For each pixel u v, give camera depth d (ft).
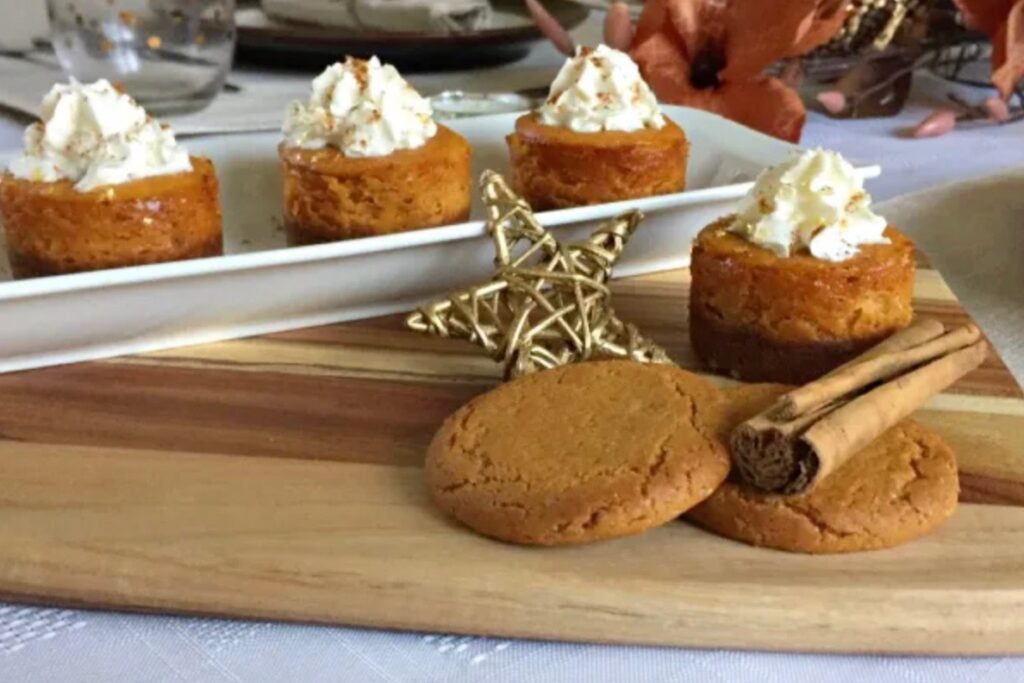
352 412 1.25
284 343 1.35
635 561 1.08
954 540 1.10
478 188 1.60
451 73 2.02
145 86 1.75
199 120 1.74
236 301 1.32
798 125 1.75
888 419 1.14
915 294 1.42
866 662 1.06
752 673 1.05
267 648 1.05
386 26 1.97
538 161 1.50
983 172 1.77
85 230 1.33
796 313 1.27
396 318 1.40
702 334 1.32
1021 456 1.19
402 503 1.14
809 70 1.93
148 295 1.28
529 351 1.26
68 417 1.23
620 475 1.10
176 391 1.27
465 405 1.20
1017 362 1.39
